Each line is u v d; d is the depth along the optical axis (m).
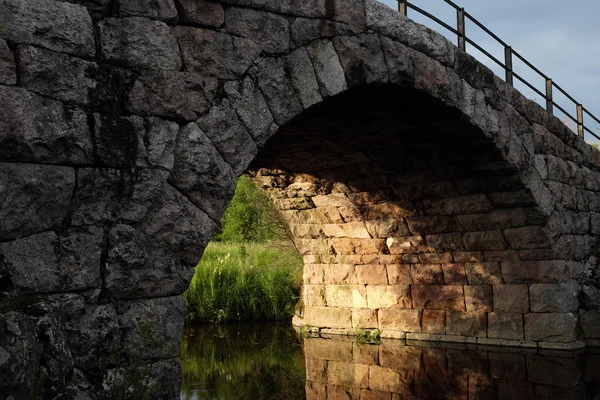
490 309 11.91
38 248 4.45
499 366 10.05
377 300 13.28
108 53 4.85
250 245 21.22
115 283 4.81
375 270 13.26
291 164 11.25
